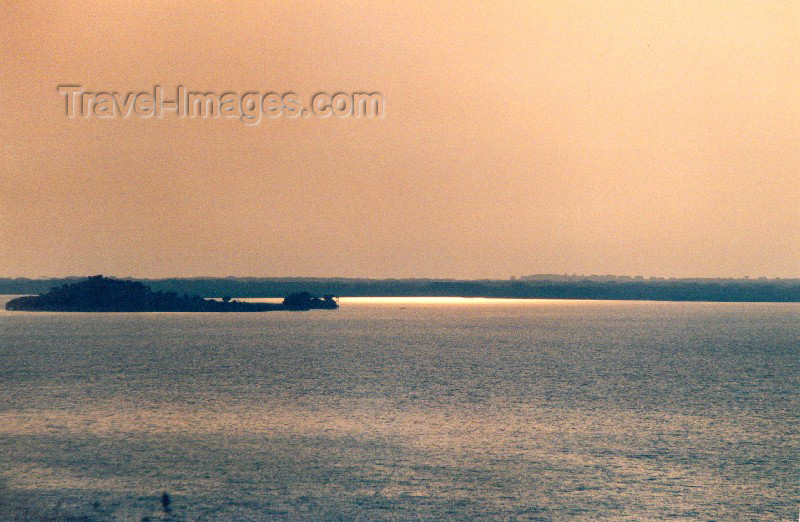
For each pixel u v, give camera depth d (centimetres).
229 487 5897
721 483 6353
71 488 5781
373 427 8538
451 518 5291
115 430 8188
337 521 5119
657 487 6188
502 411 9750
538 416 9388
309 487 5891
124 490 5734
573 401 10719
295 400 10638
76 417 9075
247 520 5153
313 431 8250
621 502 5781
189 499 5547
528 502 5669
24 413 9350
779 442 7912
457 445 7556
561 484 6172
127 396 10969
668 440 7962
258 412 9562
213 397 10894
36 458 6756
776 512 5662
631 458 7112
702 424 8975
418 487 6019
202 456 6888
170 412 9488
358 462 6731
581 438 8006
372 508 5434
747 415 9694
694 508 5694
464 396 11125
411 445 7562
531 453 7225
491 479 6256
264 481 6075
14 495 5581
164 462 6619
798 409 10181
